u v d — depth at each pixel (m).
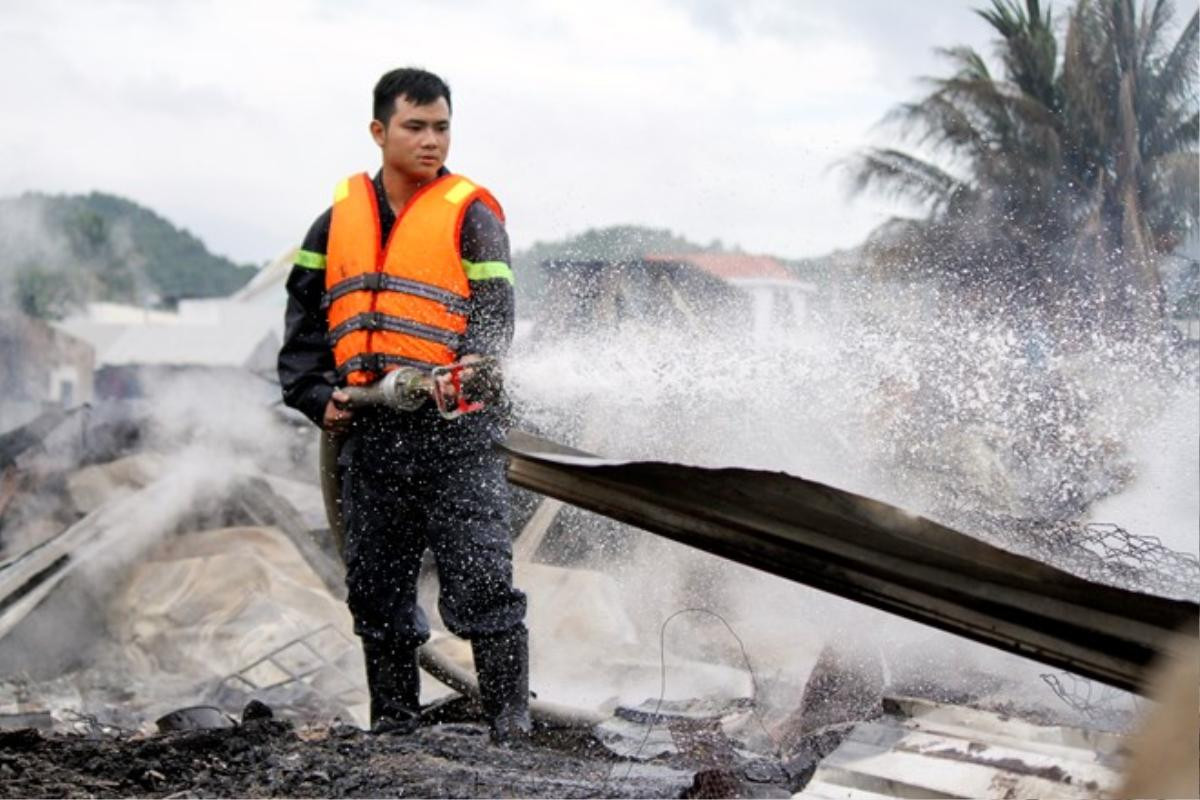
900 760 3.66
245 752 4.31
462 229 4.85
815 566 3.50
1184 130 21.97
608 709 5.85
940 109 22.89
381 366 4.82
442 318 4.81
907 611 3.44
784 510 3.40
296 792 3.96
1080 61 22.55
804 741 4.58
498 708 4.83
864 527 3.32
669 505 3.61
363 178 5.01
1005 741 3.61
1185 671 3.17
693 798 3.93
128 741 4.42
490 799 3.87
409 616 5.06
